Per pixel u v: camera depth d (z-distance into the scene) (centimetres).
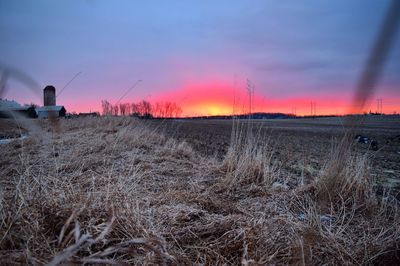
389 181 506
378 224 282
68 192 259
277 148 877
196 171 488
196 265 188
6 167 445
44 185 268
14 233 186
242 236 222
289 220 260
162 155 605
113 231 205
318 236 218
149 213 253
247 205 337
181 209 270
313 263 190
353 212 294
